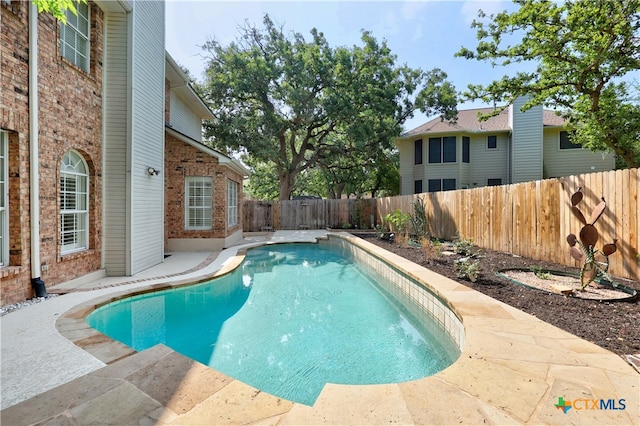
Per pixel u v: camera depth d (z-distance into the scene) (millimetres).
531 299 4258
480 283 5051
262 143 17781
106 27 6754
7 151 4645
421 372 3484
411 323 5008
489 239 8094
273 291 6766
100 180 6664
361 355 3902
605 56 8625
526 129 17047
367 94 18344
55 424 2037
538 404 2104
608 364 2598
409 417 2014
